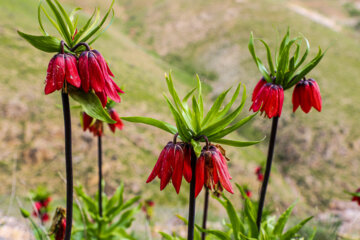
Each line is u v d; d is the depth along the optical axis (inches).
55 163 839.1
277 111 115.1
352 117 1430.9
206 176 85.6
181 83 1584.6
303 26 2367.1
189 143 87.7
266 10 2684.5
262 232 121.5
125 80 1347.2
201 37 2539.4
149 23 2918.3
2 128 894.4
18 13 1617.9
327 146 1294.3
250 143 86.8
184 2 3122.5
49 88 79.6
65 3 2466.8
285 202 840.3
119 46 1937.7
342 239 192.9
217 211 512.7
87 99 82.4
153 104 1231.5
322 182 1151.0
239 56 2030.0
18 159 842.2
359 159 1243.2
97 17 88.7
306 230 193.9
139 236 261.7
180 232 239.5
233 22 2588.6
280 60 117.2
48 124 943.0
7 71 1082.1
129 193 774.5
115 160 870.4
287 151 1262.3
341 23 3038.9
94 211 183.8
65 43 86.0
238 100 1080.2
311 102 125.7
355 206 867.4
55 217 113.3
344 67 1873.8
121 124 170.7
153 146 959.6
